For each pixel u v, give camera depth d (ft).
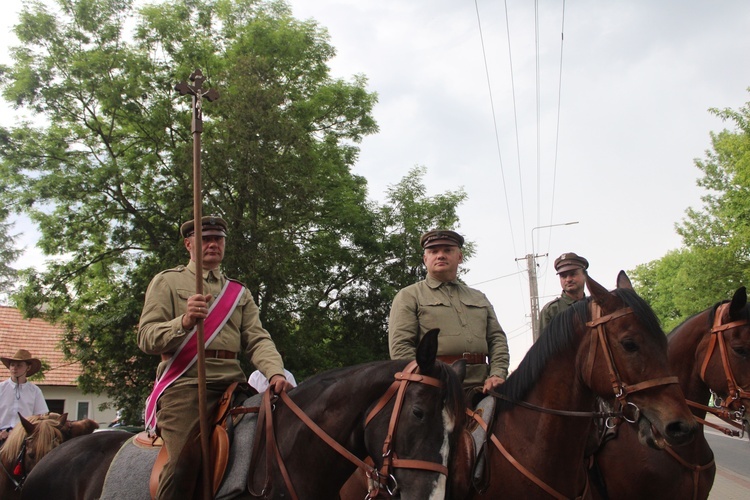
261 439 11.64
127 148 64.95
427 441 10.10
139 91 60.80
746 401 14.08
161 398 12.32
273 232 55.21
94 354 60.64
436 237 16.55
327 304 70.74
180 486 11.29
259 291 56.13
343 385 11.55
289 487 11.06
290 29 69.10
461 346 15.76
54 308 64.23
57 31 61.93
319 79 71.05
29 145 61.62
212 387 12.64
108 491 12.46
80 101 62.80
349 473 11.46
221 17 70.38
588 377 12.24
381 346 71.31
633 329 11.87
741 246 84.28
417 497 9.73
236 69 58.34
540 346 13.21
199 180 11.72
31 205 59.67
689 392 15.40
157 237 61.57
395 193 74.38
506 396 13.52
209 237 13.60
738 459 51.13
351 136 74.23
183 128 63.87
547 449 12.46
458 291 16.62
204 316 11.34
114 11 63.46
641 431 11.70
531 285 89.76
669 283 188.55
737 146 80.48
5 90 59.77
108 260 64.90
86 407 82.58
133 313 57.41
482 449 13.23
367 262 71.10
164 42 64.23
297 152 57.00
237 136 53.72
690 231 101.09
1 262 106.32
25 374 25.62
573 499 12.44
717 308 15.24
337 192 69.00
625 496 14.43
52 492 14.33
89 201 61.46
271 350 13.15
